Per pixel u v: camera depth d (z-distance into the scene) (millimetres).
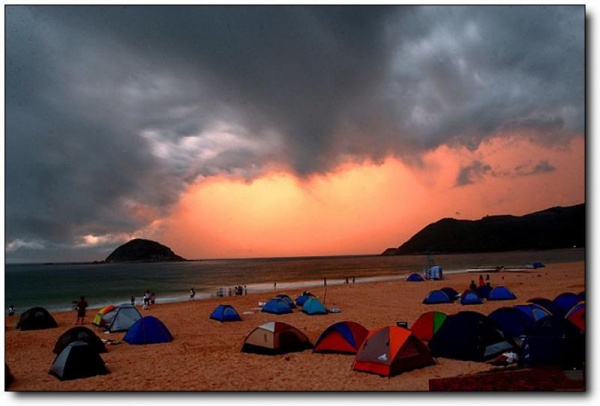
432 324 13727
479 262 110750
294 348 13695
